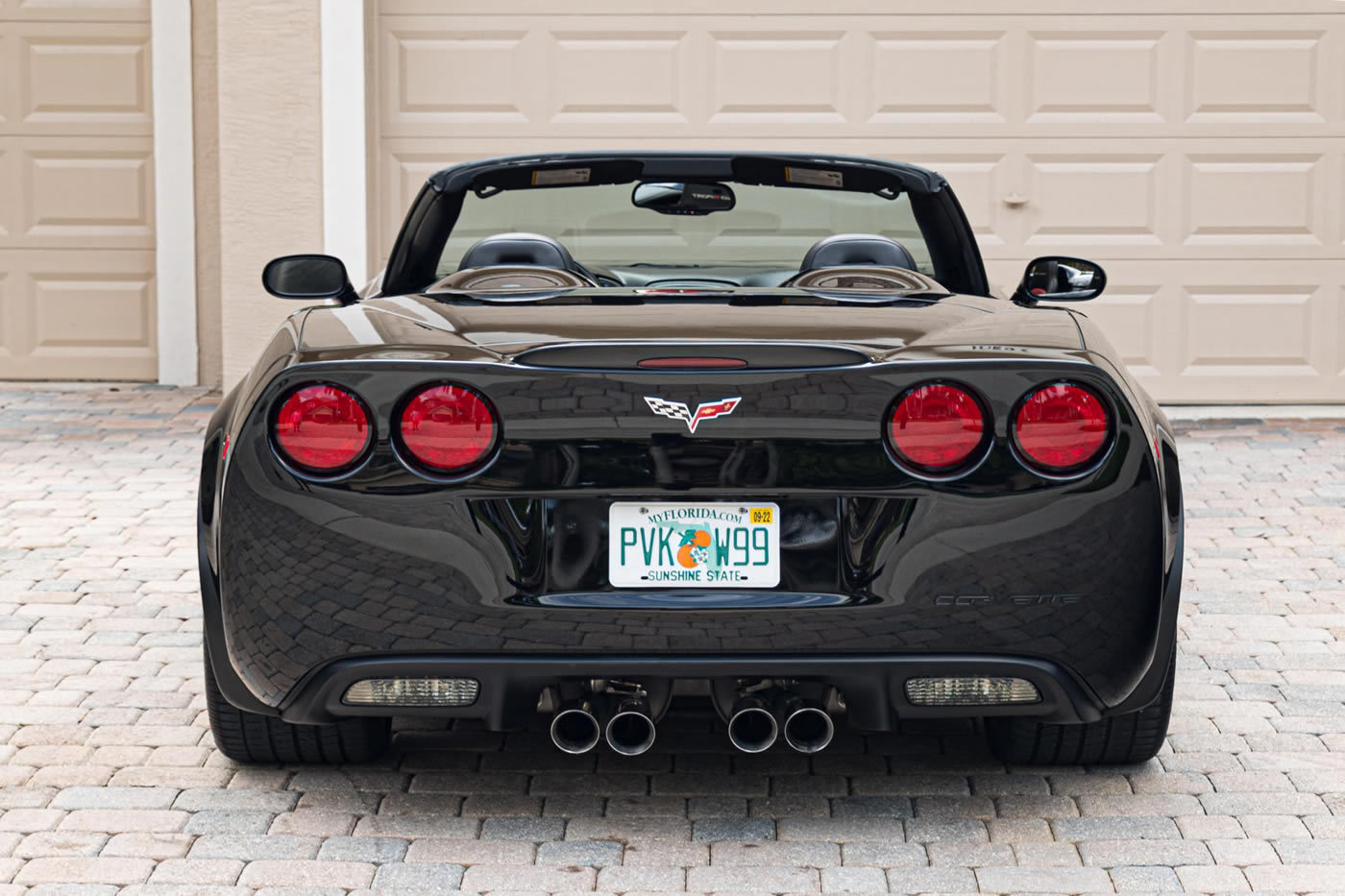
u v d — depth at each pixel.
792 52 8.10
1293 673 4.30
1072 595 2.95
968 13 8.06
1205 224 8.15
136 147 8.74
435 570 2.91
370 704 3.02
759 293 3.46
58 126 8.73
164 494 6.32
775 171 3.87
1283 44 8.05
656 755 3.64
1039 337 3.07
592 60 8.11
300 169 7.97
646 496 2.91
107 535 5.69
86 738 3.74
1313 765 3.61
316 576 2.94
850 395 2.90
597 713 2.97
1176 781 3.51
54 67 8.70
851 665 2.95
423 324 3.16
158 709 3.95
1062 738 3.49
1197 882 2.99
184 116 8.60
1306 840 3.19
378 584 2.93
